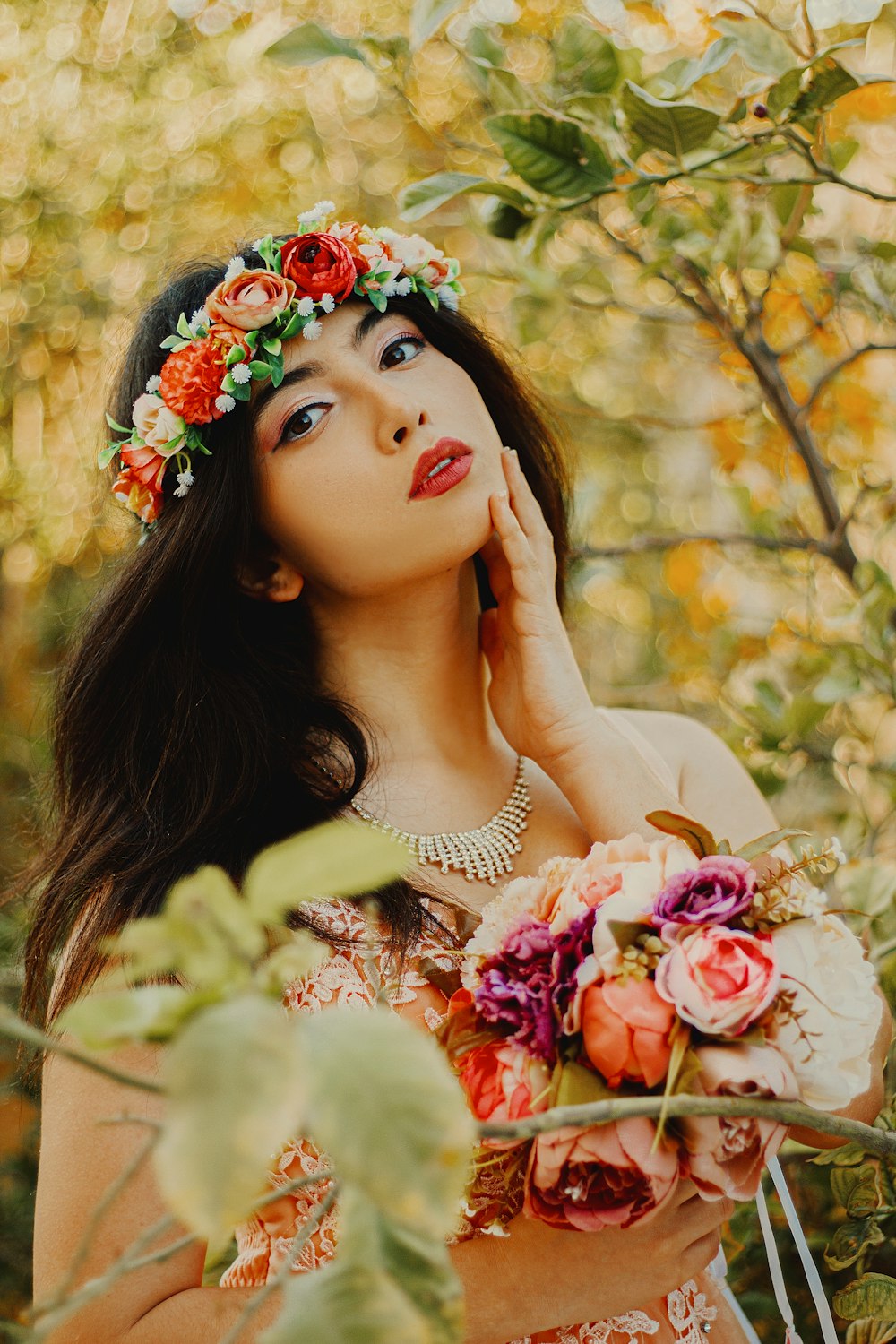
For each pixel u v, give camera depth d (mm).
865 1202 1454
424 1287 604
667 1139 919
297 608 1662
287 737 1569
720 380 3311
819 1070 945
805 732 2119
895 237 2271
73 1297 553
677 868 1026
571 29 1798
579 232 2506
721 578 2898
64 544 3510
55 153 3500
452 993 1274
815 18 1667
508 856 1565
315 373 1521
